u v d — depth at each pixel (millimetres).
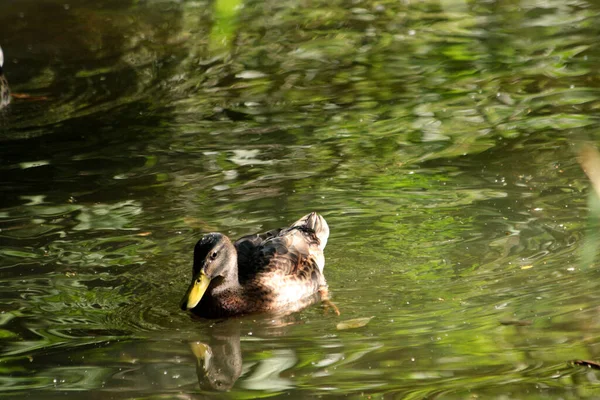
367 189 13938
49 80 20266
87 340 10234
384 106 17484
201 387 9055
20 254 12359
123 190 14352
